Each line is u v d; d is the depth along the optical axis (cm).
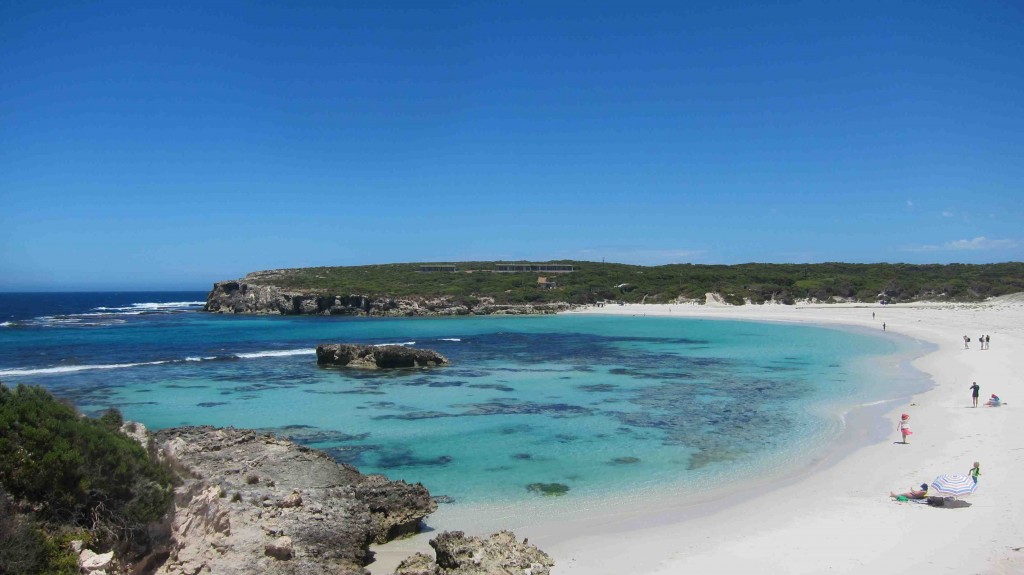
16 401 949
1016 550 1245
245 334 7131
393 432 2528
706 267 14950
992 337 5491
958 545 1286
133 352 5372
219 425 2650
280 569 1055
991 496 1566
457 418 2781
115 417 1229
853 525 1438
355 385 3681
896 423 2473
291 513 1276
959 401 2797
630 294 12444
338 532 1258
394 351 4362
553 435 2469
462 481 1911
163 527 995
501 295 11819
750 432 2473
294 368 4409
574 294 12181
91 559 822
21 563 759
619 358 4928
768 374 4009
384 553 1358
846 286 12144
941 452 1995
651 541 1409
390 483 1524
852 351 5166
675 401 3138
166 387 3612
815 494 1692
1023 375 3400
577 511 1639
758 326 7975
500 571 1078
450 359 4900
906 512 1503
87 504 903
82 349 5553
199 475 1293
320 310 10881
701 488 1808
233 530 1145
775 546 1340
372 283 12600
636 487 1834
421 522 1564
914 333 6359
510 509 1662
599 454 2194
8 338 6469
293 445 1842
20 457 863
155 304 16162
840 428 2467
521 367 4431
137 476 989
